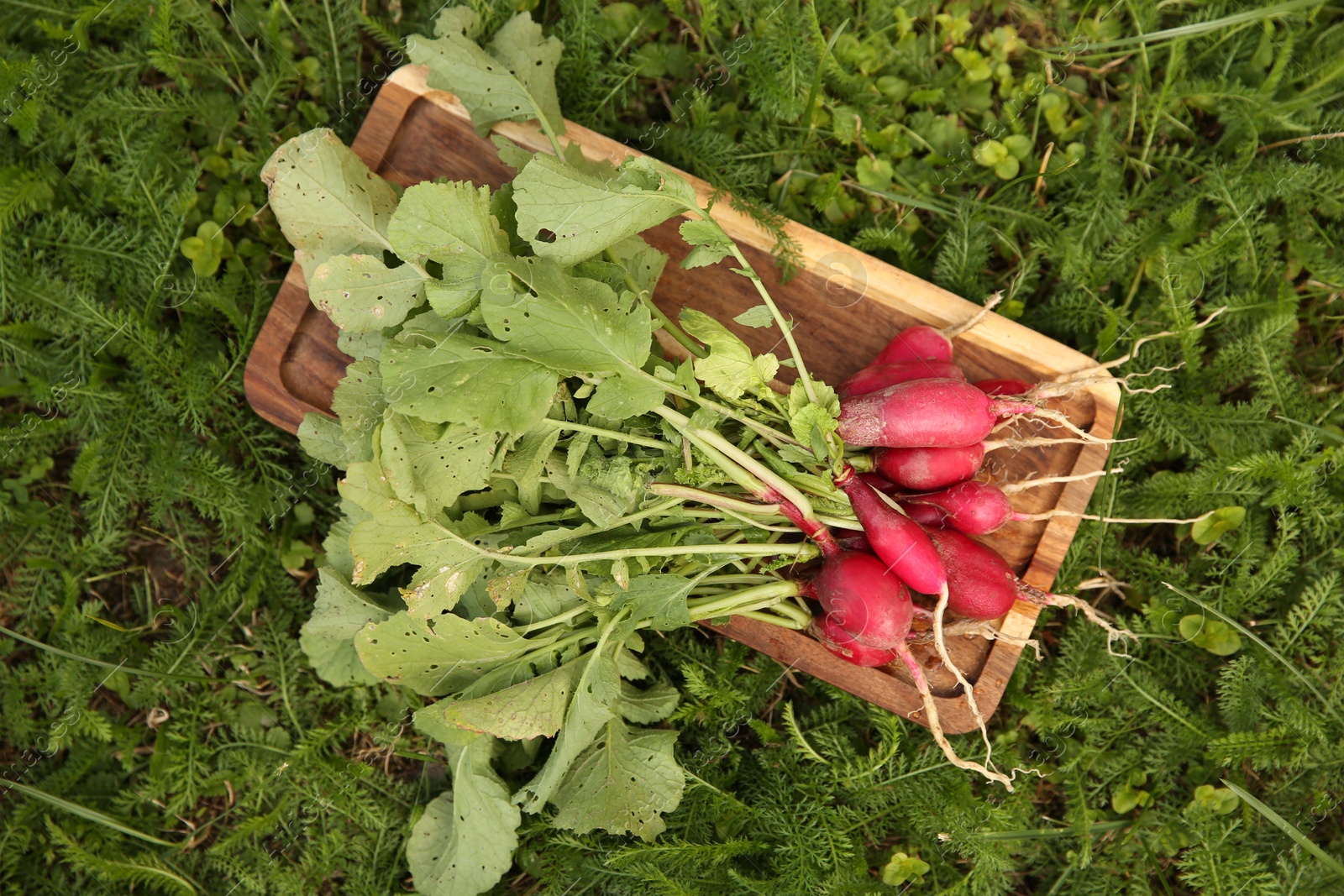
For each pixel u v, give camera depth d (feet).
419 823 1.93
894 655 1.82
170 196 2.00
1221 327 2.01
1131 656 1.93
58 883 2.04
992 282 2.03
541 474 1.76
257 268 2.06
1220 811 1.93
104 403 2.02
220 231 2.01
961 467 1.75
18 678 2.03
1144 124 2.01
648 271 1.82
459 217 1.67
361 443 1.76
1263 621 1.95
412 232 1.66
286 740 2.04
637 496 1.72
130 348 1.98
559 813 1.85
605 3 2.04
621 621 1.76
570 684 1.77
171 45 1.94
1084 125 2.02
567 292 1.64
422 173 1.92
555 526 1.80
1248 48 2.00
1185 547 2.01
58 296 1.99
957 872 1.94
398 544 1.67
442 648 1.73
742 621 1.90
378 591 2.00
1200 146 2.04
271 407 1.94
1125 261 1.98
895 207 2.04
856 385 1.80
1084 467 1.88
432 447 1.68
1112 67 2.04
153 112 2.01
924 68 2.05
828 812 1.91
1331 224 2.00
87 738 2.05
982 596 1.77
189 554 2.06
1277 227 1.98
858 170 2.00
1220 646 1.93
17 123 1.92
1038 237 2.01
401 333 1.69
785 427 1.77
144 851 2.01
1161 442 2.00
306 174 1.76
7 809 2.02
